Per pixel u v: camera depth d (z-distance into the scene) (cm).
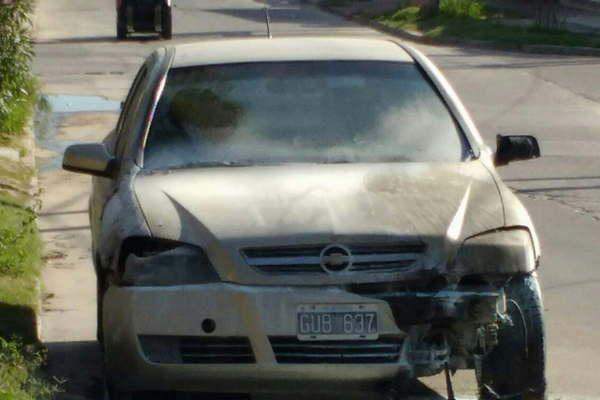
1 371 756
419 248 713
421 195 759
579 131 2136
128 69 3016
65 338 978
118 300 724
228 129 841
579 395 857
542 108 2406
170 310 707
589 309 1080
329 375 703
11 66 1927
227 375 709
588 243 1345
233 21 4775
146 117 851
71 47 3662
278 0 6084
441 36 4012
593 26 4116
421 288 709
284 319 696
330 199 746
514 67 3134
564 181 1709
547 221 1462
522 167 1808
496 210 755
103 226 773
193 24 4628
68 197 1559
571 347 970
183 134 838
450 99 877
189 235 721
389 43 948
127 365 725
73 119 2214
